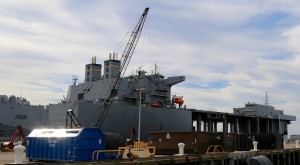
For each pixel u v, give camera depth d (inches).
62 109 2664.9
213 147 1834.4
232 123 4138.8
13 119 3516.2
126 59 3016.7
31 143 1255.5
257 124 4160.9
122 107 2699.3
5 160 1261.1
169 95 3329.2
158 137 1882.4
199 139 1759.4
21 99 3897.6
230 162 1275.8
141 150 1203.9
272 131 4498.0
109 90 2876.5
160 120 2925.7
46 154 1192.2
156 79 3171.8
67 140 1131.9
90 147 1132.5
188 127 3184.1
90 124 2522.1
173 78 3336.6
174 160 967.6
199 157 1087.6
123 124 2679.6
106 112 2613.2
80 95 3142.2
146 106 2878.9
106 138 1349.7
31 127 3614.7
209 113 3484.3
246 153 1379.2
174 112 3063.5
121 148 1169.4
